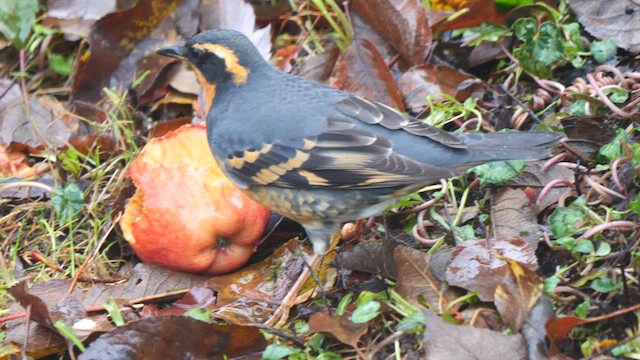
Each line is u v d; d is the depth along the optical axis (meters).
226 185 8.12
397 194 7.71
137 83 10.42
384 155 7.52
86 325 7.63
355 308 7.65
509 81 9.84
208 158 8.23
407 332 7.10
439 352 6.64
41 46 10.99
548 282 7.17
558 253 7.82
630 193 8.11
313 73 10.31
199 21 10.57
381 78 9.83
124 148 9.91
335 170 7.64
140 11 10.44
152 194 8.07
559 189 8.36
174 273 8.34
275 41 11.03
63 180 9.82
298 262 8.31
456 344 6.66
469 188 8.68
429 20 10.20
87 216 9.23
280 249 8.45
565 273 7.61
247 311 7.89
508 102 9.65
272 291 8.13
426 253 7.87
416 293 7.53
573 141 8.63
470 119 9.46
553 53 9.57
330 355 7.21
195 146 8.27
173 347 7.09
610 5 9.82
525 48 9.62
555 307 7.23
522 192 8.27
